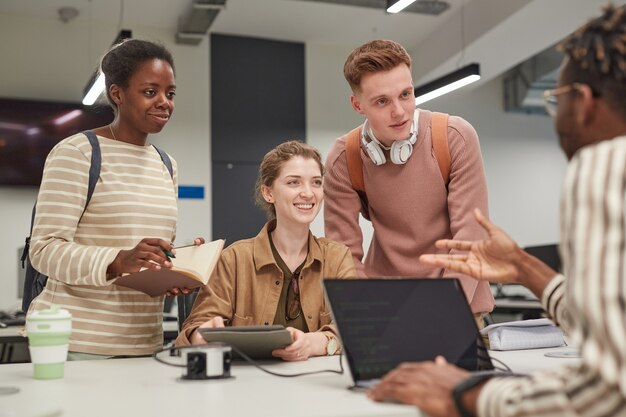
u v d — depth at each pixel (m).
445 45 7.04
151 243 1.53
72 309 1.72
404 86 1.86
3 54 6.49
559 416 0.83
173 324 3.81
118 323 1.75
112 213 1.77
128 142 1.88
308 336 1.70
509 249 1.33
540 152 8.44
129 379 1.32
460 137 2.00
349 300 1.24
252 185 7.21
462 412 0.93
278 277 1.87
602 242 0.80
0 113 6.30
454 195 1.99
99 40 6.78
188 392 1.16
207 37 7.21
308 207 1.89
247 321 1.85
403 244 2.06
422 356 1.24
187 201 6.96
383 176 2.04
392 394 1.01
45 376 1.33
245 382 1.27
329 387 1.19
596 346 0.80
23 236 6.39
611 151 0.84
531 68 7.86
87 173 1.75
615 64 0.90
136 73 1.82
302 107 7.50
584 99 0.93
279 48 7.48
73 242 1.69
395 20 7.00
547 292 1.29
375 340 1.22
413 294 1.30
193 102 7.10
